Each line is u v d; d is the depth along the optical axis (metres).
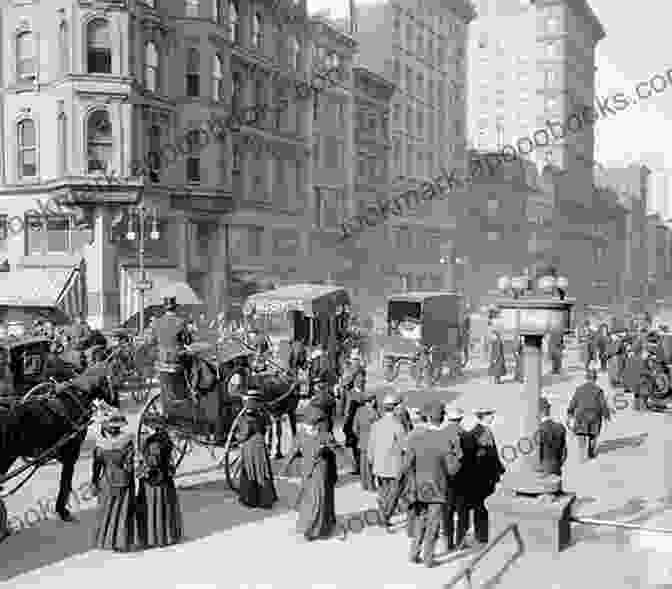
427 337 28.47
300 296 25.70
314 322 25.53
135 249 36.72
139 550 10.86
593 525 12.05
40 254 36.53
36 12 36.44
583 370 34.62
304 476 11.41
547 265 11.91
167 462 11.06
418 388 27.42
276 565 10.27
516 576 9.83
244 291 43.44
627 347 31.41
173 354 13.15
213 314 41.19
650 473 15.45
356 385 18.66
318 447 11.38
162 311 35.88
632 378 23.77
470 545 11.24
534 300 11.47
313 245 52.75
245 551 10.80
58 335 23.59
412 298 28.39
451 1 80.88
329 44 55.28
